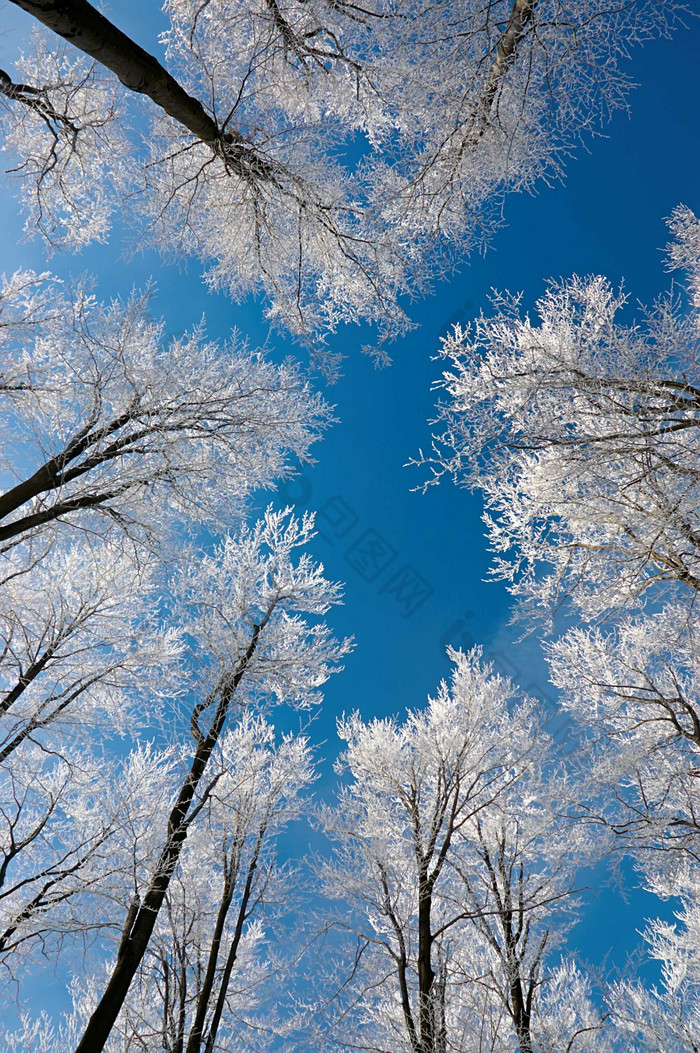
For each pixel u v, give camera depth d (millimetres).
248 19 4273
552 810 6258
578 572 5023
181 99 3369
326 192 4430
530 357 4328
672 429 3461
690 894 6762
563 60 3498
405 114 4328
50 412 5070
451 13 3414
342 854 7934
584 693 6922
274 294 5012
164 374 4555
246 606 7645
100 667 6371
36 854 6336
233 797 7203
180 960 6012
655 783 5895
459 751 8250
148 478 4617
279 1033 7484
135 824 6199
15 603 5754
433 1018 6258
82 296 4684
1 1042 6621
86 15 2602
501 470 3840
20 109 4910
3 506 4031
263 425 4867
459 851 8234
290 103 4812
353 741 8898
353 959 7652
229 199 4676
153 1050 5961
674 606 4879
